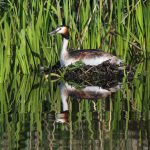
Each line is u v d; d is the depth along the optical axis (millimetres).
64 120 11367
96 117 11594
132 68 16438
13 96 13945
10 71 16203
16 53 16016
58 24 16719
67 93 14172
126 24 17922
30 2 16547
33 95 14000
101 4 16562
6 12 15711
